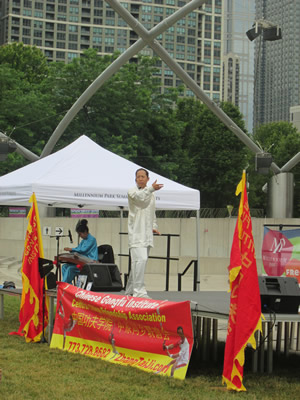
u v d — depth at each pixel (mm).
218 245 28906
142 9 189875
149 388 7301
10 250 34531
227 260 28375
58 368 8258
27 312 10227
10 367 8250
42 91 47750
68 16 185250
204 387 7441
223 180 62656
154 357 8188
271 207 32812
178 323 7836
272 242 13500
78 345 9406
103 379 7695
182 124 55000
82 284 10727
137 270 9367
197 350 9688
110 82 46562
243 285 7332
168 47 194000
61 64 47688
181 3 195000
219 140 62719
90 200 12141
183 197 13180
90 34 187250
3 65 47344
